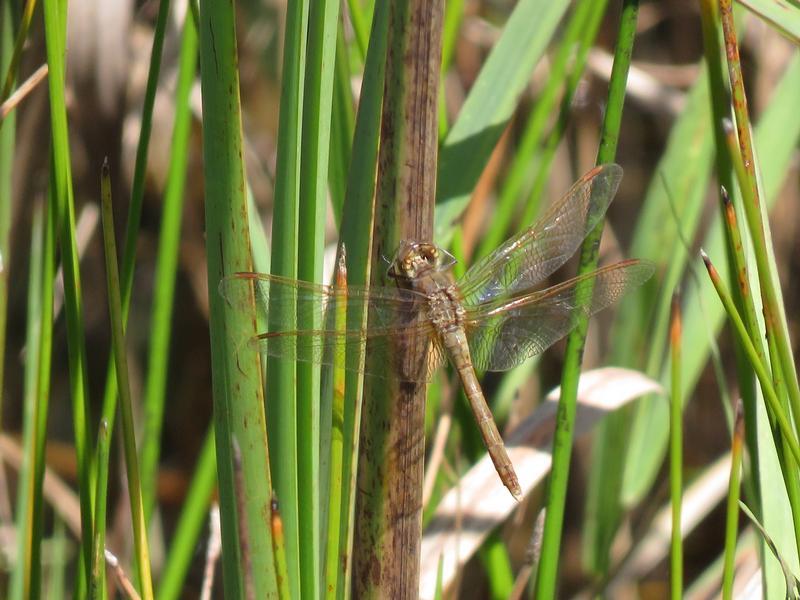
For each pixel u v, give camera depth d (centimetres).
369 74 119
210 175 119
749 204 119
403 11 118
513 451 125
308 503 119
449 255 123
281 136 119
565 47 125
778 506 121
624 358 128
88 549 120
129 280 121
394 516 119
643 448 127
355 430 119
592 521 128
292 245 119
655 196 127
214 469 125
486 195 128
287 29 119
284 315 119
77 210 129
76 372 120
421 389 119
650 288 127
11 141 124
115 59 129
